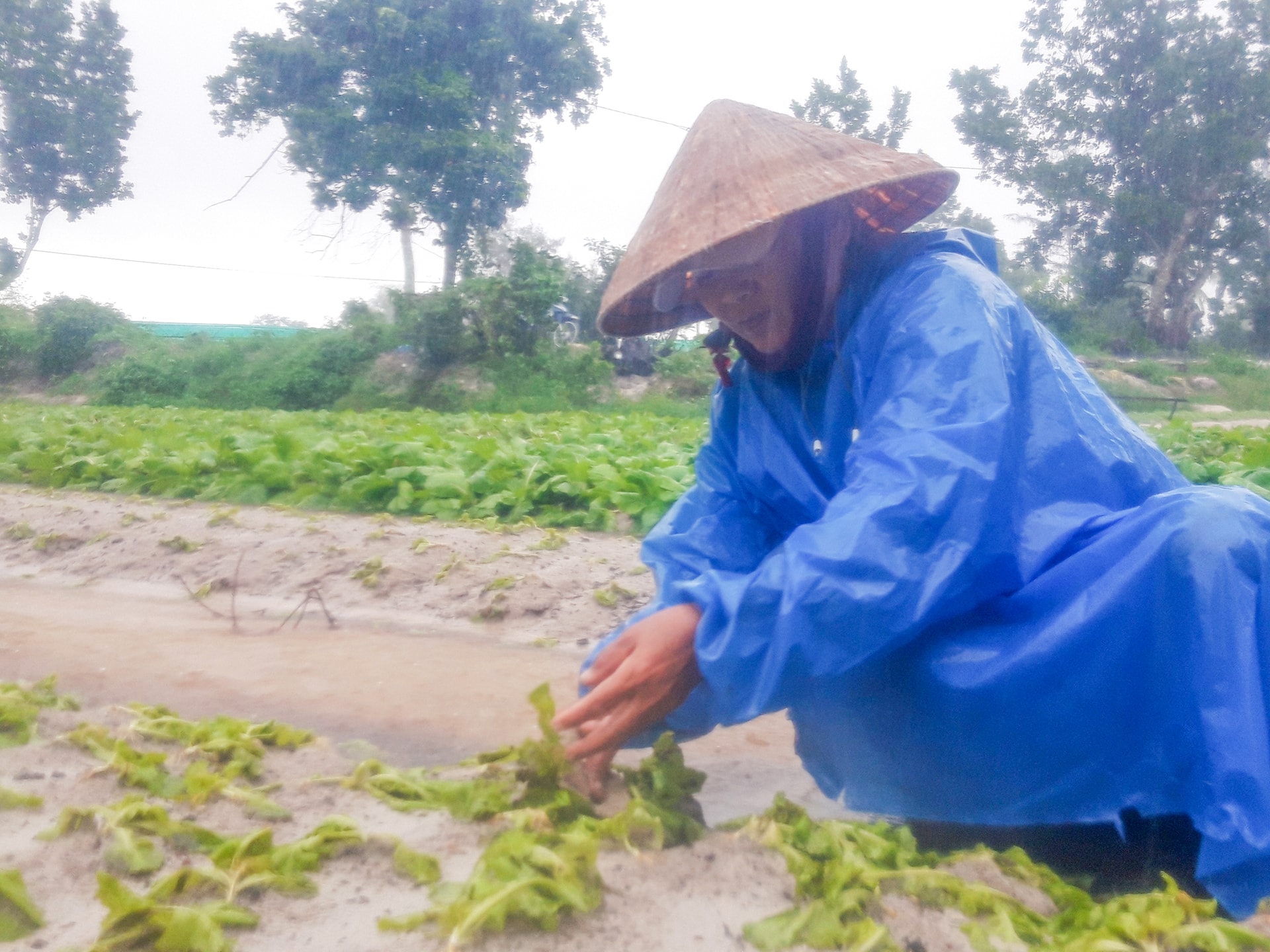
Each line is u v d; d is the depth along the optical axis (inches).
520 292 1024.9
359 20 686.5
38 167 962.7
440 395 1017.5
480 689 136.0
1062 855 90.4
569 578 193.9
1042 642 78.7
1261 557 74.4
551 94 760.3
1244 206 984.3
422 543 213.3
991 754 84.0
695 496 111.1
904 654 86.1
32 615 174.4
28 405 1052.5
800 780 108.6
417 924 68.9
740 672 77.9
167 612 180.2
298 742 106.3
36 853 77.1
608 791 90.0
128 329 1333.7
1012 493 80.4
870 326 90.0
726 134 93.0
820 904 71.0
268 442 337.7
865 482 77.8
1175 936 66.1
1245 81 895.7
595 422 602.5
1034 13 936.9
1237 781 70.4
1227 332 1312.7
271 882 73.1
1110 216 1019.9
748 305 93.7
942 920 71.7
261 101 696.4
